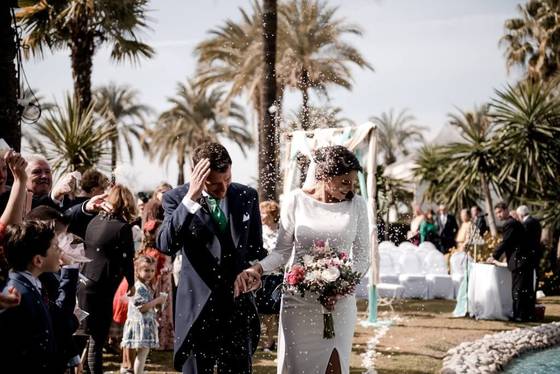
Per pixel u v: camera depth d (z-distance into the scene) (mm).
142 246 6543
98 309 4887
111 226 5004
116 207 5082
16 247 3016
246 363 3588
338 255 4008
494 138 18156
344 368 4062
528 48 27422
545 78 26688
